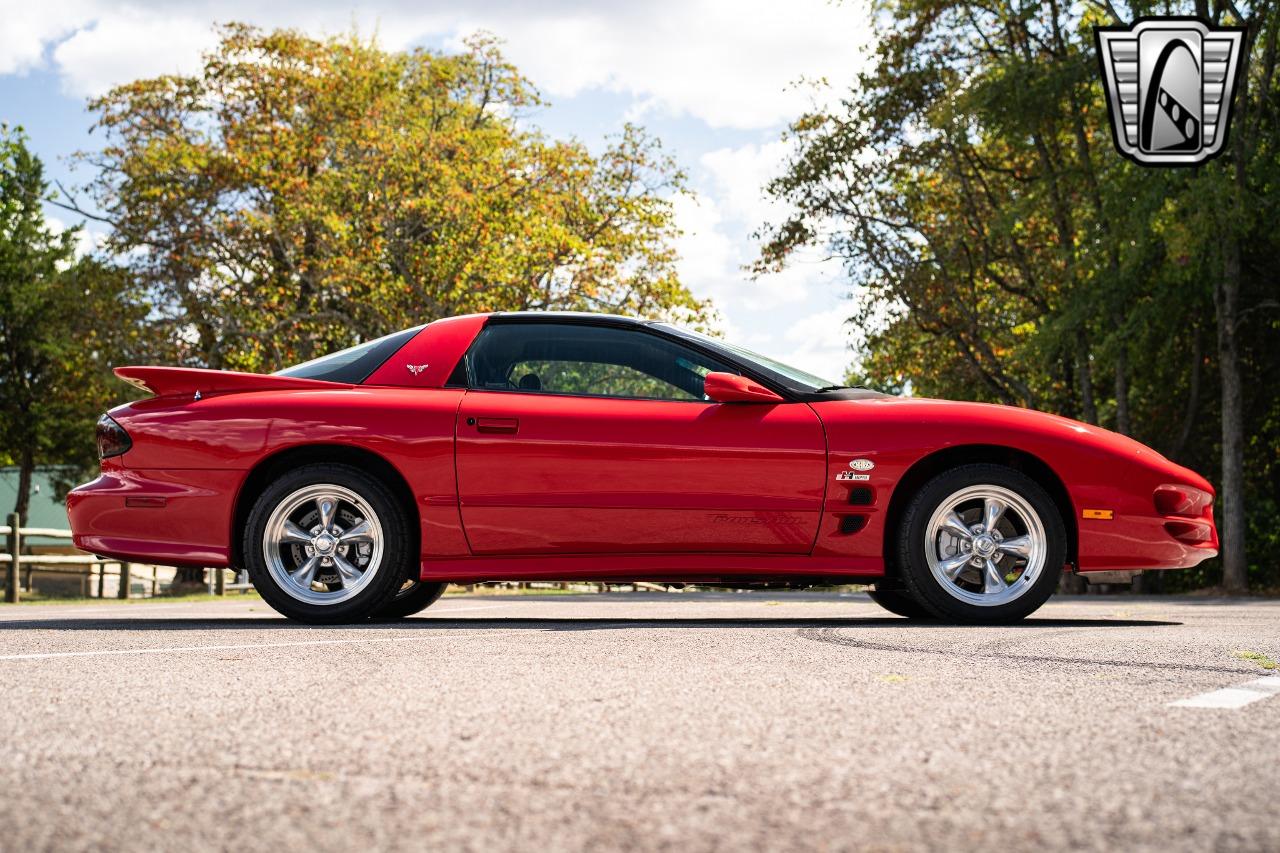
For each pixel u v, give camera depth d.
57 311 28.56
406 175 22.92
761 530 5.06
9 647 3.97
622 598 12.67
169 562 5.14
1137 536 5.15
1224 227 15.68
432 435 5.08
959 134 20.12
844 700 2.73
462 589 19.55
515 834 1.57
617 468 5.04
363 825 1.61
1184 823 1.63
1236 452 16.73
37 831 1.58
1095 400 22.58
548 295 23.69
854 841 1.54
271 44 23.86
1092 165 18.95
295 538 5.11
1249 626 5.15
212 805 1.73
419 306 22.59
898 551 5.12
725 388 5.05
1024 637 4.26
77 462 35.12
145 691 2.88
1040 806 1.73
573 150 25.30
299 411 5.14
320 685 2.98
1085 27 19.48
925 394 23.36
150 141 24.03
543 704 2.67
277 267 23.98
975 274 22.50
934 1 20.39
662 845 1.52
